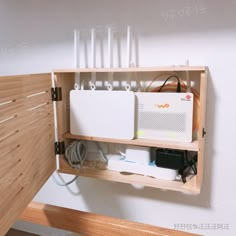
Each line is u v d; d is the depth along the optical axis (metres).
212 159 1.11
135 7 1.08
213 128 1.08
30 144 0.81
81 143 1.21
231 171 1.10
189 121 0.96
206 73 0.94
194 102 0.99
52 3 1.20
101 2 1.12
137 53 1.12
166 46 1.07
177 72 1.07
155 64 1.10
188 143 0.97
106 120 1.05
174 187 1.00
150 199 1.27
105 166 1.20
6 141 0.65
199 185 0.97
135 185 1.28
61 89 1.09
